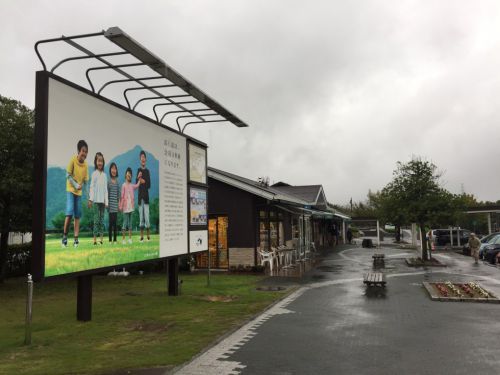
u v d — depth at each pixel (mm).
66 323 8539
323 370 5840
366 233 74312
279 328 8172
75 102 7848
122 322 8586
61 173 7434
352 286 13773
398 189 23797
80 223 7914
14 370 5672
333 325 8391
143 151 10203
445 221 22438
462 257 26734
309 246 32125
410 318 8977
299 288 13391
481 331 7863
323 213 31797
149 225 10414
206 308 10031
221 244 19688
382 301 10969
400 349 6762
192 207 12766
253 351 6711
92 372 5602
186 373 5734
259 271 18641
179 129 12234
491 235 29172
